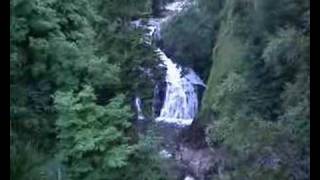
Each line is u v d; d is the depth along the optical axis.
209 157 23.45
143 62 20.03
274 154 12.00
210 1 35.28
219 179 14.84
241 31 23.62
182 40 35.91
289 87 15.12
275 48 15.99
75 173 11.38
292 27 16.19
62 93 11.82
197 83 35.12
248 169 12.36
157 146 14.53
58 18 13.33
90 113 11.70
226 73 26.83
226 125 16.80
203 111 28.39
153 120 19.45
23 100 11.67
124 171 12.38
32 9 12.12
